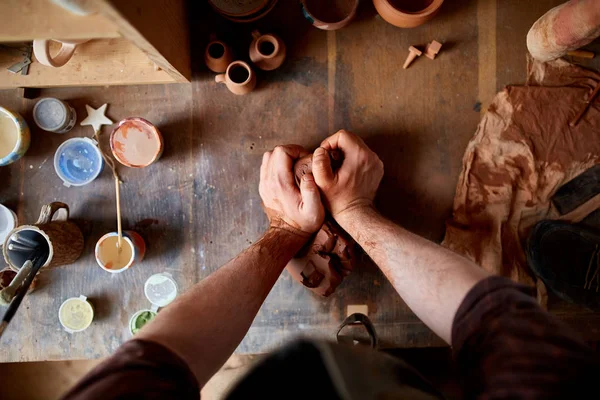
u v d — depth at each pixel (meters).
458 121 1.32
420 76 1.32
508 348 0.49
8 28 0.82
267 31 1.32
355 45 1.32
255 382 0.37
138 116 1.32
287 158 1.15
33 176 1.32
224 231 1.32
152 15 0.90
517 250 1.28
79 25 0.82
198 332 0.75
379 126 1.32
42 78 1.24
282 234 1.14
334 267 1.19
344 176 1.13
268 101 1.32
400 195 1.32
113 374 0.51
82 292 1.31
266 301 1.31
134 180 1.32
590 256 1.23
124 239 1.23
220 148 1.33
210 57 1.23
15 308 0.97
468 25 1.31
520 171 1.27
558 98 1.26
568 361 0.45
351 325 1.29
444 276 0.74
